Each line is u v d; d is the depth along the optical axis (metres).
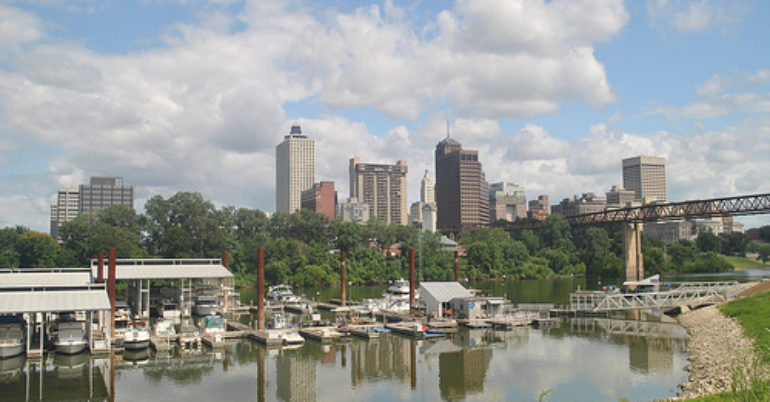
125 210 199.62
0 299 73.31
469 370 68.19
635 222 184.50
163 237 186.25
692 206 169.50
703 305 111.38
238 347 83.25
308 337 91.00
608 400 54.50
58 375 66.25
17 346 74.25
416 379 64.62
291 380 64.62
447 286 111.12
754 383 29.31
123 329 88.50
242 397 58.38
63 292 77.75
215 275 110.12
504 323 99.00
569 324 102.38
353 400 57.16
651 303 113.50
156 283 162.50
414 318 105.06
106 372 67.88
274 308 131.12
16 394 58.72
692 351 73.50
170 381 64.19
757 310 82.81
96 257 116.25
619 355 73.81
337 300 137.12
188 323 103.25
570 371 66.25
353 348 82.81
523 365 69.94
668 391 56.03
